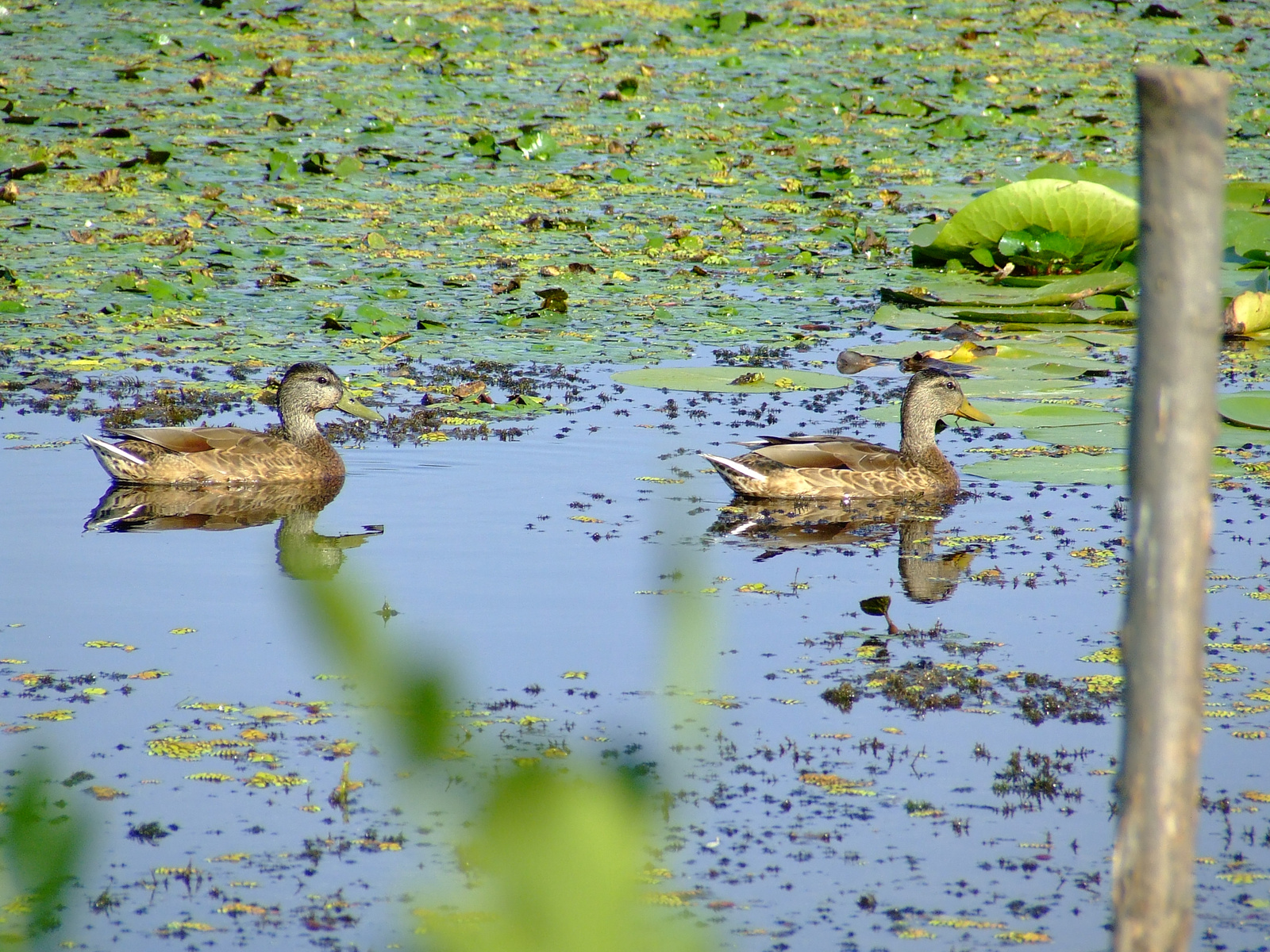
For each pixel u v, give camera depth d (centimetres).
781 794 852
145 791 840
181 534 1334
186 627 1096
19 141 3045
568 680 1004
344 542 1312
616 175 3002
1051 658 1053
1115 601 1162
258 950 688
